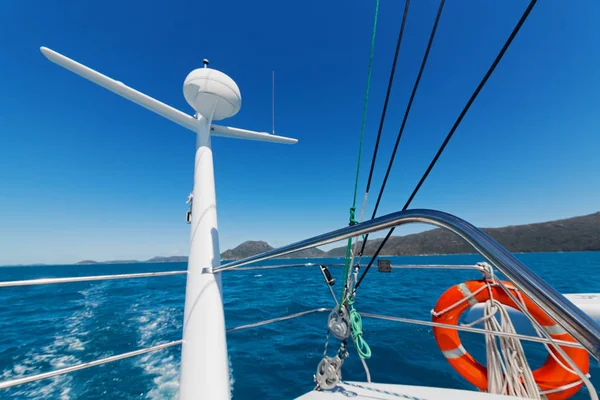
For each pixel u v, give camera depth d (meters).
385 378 4.17
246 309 9.56
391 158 2.14
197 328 2.11
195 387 1.86
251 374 4.59
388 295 10.95
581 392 3.53
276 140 3.88
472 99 1.60
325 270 2.22
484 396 1.86
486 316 2.39
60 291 18.25
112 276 1.94
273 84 4.03
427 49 1.84
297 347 5.80
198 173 2.95
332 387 1.93
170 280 23.70
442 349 2.57
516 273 0.94
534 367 4.25
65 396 4.07
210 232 2.60
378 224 1.41
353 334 1.96
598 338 0.79
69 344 6.58
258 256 1.95
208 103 3.17
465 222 1.16
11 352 6.09
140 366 5.08
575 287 12.74
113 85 2.90
